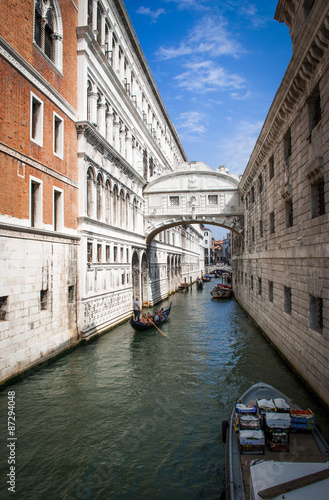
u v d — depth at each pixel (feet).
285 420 21.03
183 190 91.30
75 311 52.90
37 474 23.82
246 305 88.69
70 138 52.54
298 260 39.27
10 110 37.55
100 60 61.93
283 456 20.15
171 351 53.26
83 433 29.01
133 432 29.30
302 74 34.60
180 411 33.19
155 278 109.09
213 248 535.19
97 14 63.98
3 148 36.09
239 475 18.62
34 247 41.60
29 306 40.37
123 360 48.14
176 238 156.87
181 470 24.36
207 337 62.49
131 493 22.16
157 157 116.37
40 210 43.65
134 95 86.58
